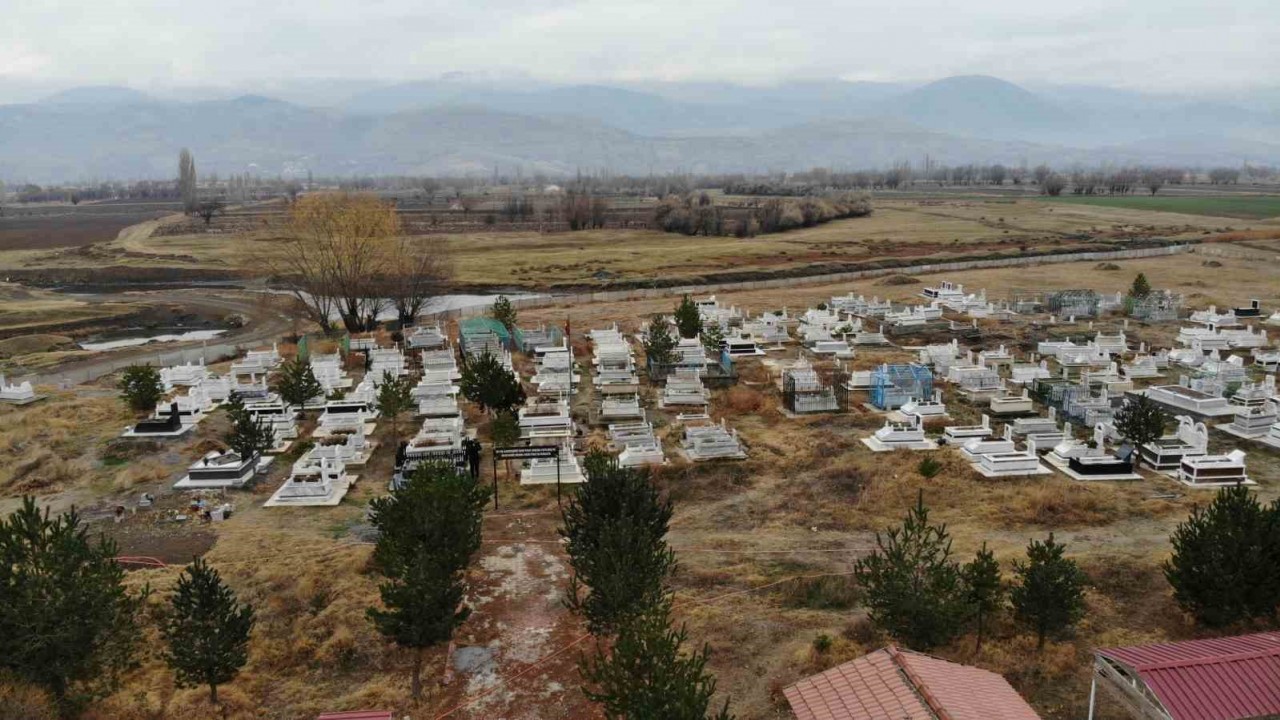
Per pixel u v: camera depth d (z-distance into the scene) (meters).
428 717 24.83
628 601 25.33
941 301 91.38
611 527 27.67
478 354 64.00
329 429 48.94
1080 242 150.88
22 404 56.62
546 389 57.72
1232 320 76.38
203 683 25.88
